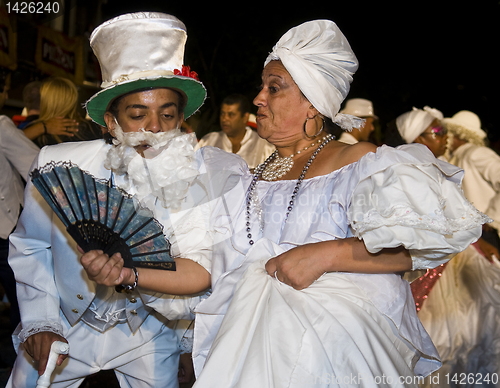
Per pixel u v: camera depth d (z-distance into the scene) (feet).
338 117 8.16
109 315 8.23
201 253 8.11
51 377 8.46
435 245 6.64
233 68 43.37
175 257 8.09
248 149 21.90
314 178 7.77
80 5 30.09
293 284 7.10
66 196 6.86
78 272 7.94
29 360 8.41
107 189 6.98
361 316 6.99
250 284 7.22
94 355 8.53
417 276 8.92
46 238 8.29
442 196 7.04
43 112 16.29
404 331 7.29
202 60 42.32
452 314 15.05
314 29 7.79
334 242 7.12
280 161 8.34
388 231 6.66
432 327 15.01
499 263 16.16
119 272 6.98
